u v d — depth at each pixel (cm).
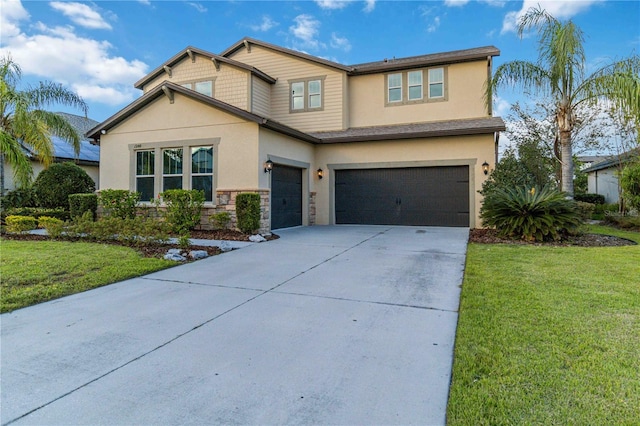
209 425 228
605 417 223
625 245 862
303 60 1569
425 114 1438
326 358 314
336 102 1519
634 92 941
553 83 1076
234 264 687
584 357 298
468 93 1390
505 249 806
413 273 605
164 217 1048
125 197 1121
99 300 477
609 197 1984
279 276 596
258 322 398
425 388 265
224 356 319
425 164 1307
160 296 494
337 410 241
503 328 359
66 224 952
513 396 247
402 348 330
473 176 1255
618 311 401
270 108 1614
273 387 270
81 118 2312
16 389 269
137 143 1223
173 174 1183
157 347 338
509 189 990
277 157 1178
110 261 669
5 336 364
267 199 1107
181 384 275
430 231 1166
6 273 578
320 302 463
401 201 1357
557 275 563
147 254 746
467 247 847
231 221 1095
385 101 1490
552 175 1705
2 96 1216
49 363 309
